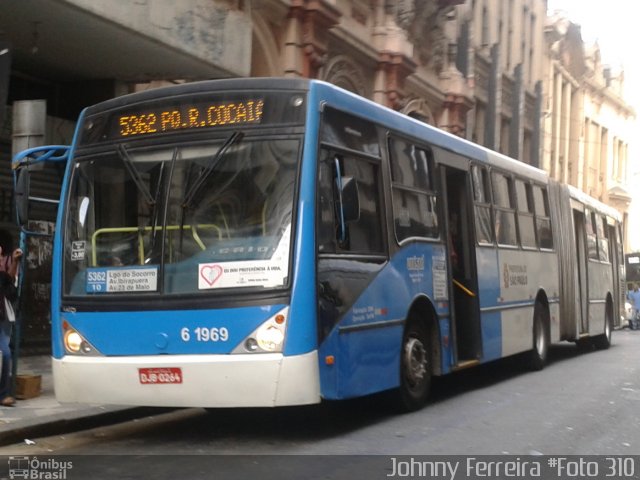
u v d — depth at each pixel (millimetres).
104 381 7938
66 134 15188
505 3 36281
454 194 11695
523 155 38062
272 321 7512
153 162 8227
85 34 13094
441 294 10523
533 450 7789
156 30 13312
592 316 18359
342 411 9961
